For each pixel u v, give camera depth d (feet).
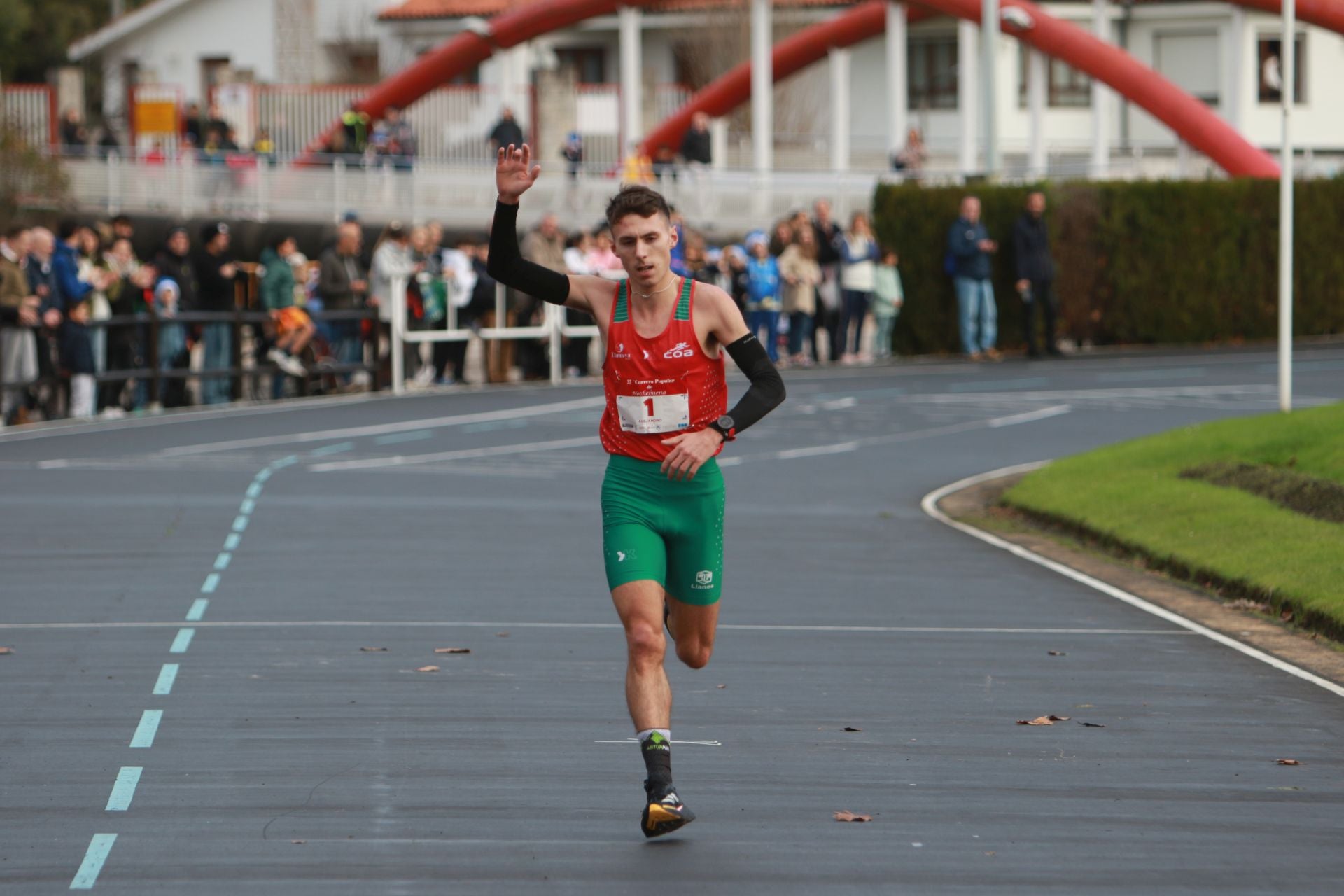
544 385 250.98
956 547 126.52
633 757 69.41
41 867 55.36
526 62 488.02
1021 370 267.39
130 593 104.99
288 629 94.32
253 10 604.49
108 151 395.34
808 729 74.33
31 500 144.87
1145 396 230.27
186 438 190.29
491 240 61.16
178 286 222.69
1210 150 367.45
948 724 75.31
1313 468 134.62
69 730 72.59
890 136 427.33
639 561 60.39
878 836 59.62
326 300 239.91
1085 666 87.45
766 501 149.89
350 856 56.75
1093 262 303.48
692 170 351.05
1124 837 59.62
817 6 536.83
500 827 60.13
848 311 275.80
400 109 465.88
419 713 75.97
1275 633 95.66
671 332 60.59
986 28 302.66
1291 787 65.87
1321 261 318.86
